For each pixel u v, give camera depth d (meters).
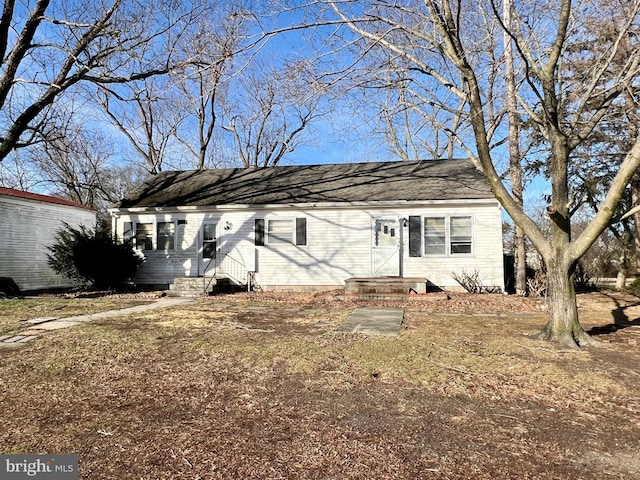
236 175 18.14
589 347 6.12
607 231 20.38
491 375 4.83
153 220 15.63
